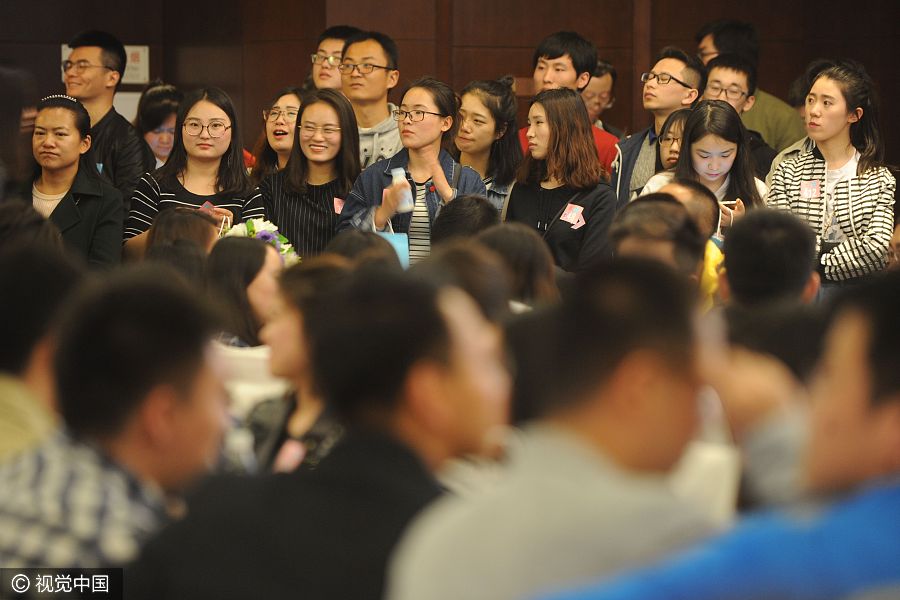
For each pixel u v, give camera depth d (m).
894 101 23.62
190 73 25.12
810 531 2.72
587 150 15.73
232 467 6.82
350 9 22.75
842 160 15.39
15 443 5.21
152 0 25.80
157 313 4.75
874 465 3.00
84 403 4.72
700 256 9.89
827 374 3.15
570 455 3.77
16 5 25.08
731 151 14.61
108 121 19.08
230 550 4.38
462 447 4.59
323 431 6.58
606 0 23.70
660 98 17.94
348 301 4.63
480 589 3.58
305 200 16.16
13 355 5.31
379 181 15.88
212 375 4.85
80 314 4.80
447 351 4.51
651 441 3.90
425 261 7.05
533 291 9.23
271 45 23.61
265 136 18.58
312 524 4.38
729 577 2.63
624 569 3.56
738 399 5.54
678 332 3.93
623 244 9.84
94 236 15.79
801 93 19.47
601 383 3.88
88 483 4.66
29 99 11.79
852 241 14.92
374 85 18.11
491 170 17.12
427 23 23.06
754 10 23.84
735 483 5.63
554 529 3.60
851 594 2.63
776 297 8.21
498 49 23.42
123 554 4.55
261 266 9.57
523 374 5.31
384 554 4.30
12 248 5.59
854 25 23.73
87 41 19.92
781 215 8.43
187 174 16.06
